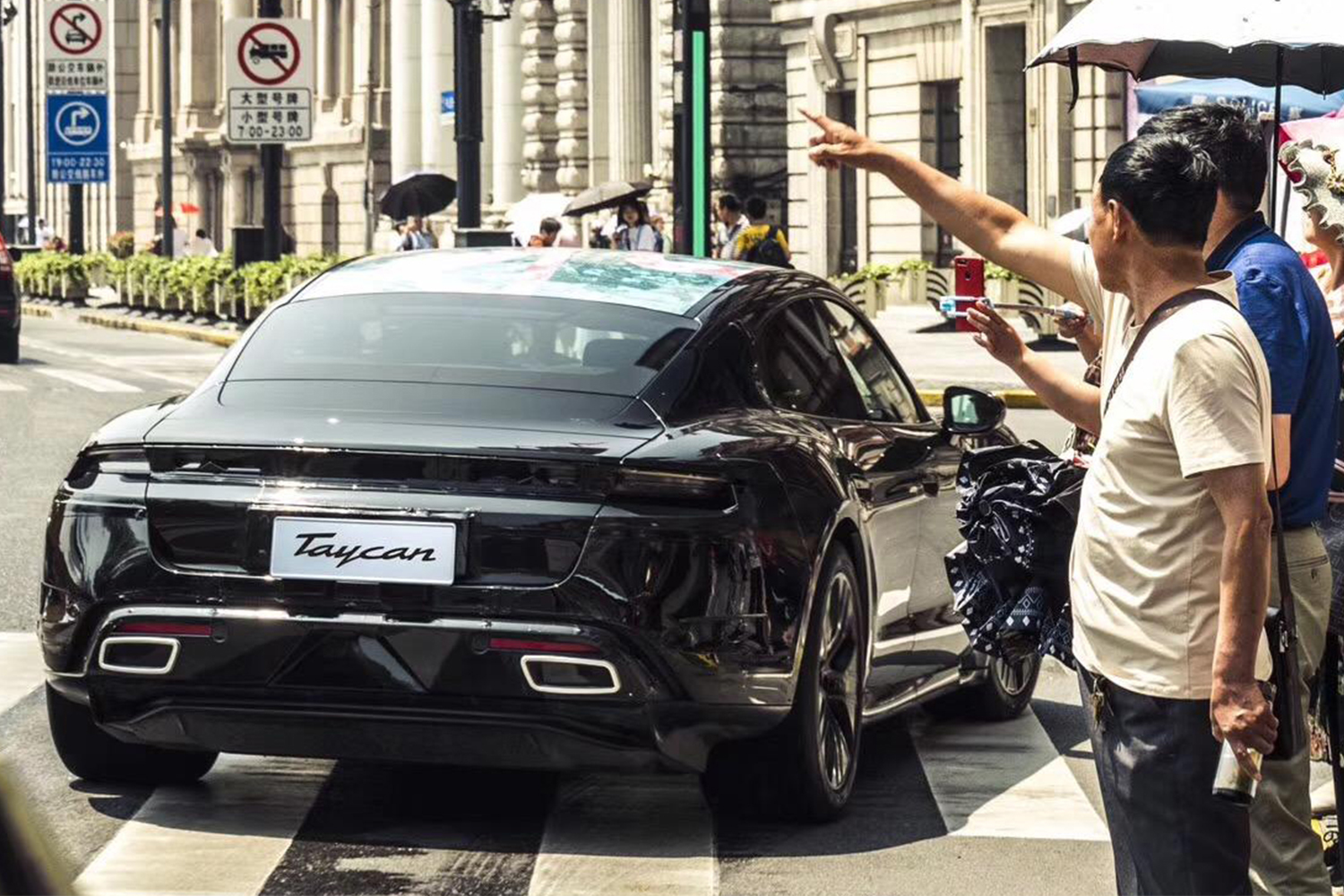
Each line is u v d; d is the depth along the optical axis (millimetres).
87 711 6992
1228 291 4352
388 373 6875
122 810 6883
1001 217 5188
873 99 41406
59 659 6688
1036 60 6766
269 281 37250
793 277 7844
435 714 6312
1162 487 4273
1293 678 4418
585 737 6309
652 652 6254
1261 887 4863
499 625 6250
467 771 7484
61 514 6711
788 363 7383
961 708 8680
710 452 6469
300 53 31344
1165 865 4344
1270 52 7520
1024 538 5406
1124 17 6117
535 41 54219
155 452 6578
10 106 106688
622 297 7266
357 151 68062
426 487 6355
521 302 7242
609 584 6238
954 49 38781
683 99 21438
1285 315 4871
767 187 47031
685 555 6305
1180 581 4270
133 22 93875
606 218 50625
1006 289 31547
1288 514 4992
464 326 7102
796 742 6648
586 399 6691
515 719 6277
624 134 50406
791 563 6492
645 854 6461
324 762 7582
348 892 6027
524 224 42000
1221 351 4203
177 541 6508
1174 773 4305
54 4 44250
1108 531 4340
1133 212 4293
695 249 21531
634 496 6328
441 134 60531
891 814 7004
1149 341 4289
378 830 6695
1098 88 34438
